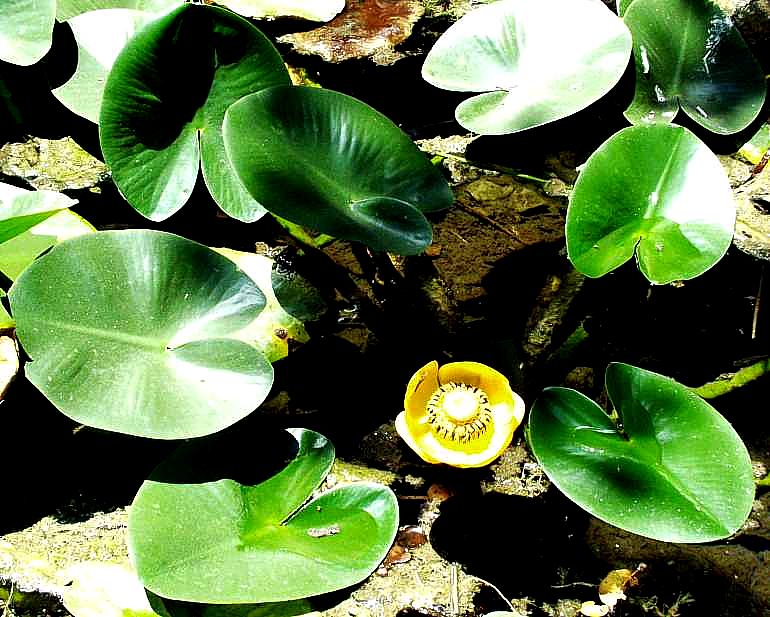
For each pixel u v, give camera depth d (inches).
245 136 25.4
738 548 24.4
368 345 28.6
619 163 26.2
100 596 22.5
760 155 30.4
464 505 25.3
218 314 24.5
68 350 23.0
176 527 22.0
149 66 26.1
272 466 23.6
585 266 25.5
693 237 25.8
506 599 23.2
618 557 24.4
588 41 29.2
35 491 24.6
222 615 22.1
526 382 28.0
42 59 29.5
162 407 22.9
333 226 24.7
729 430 22.6
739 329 28.6
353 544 22.5
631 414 23.6
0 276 26.0
